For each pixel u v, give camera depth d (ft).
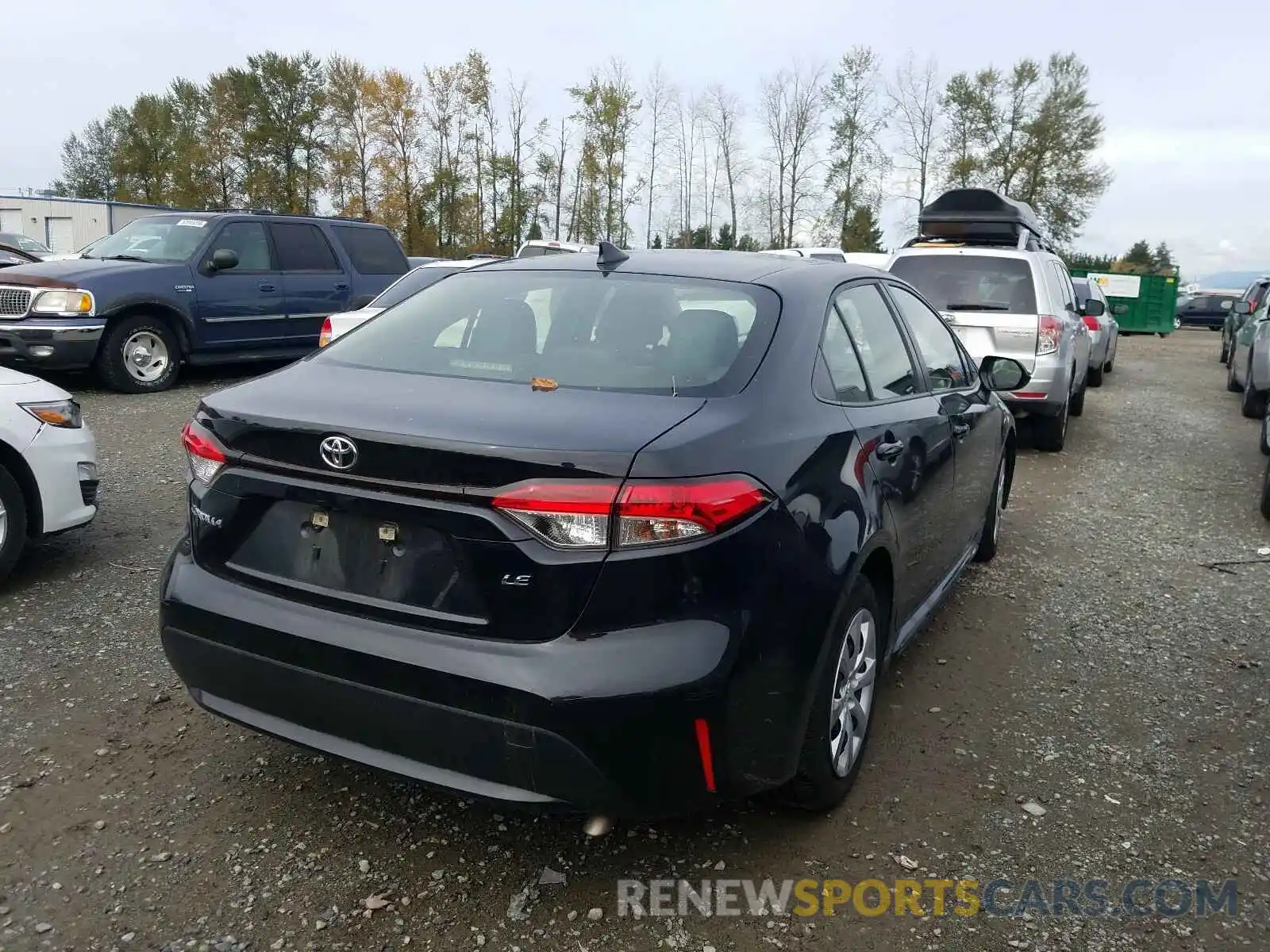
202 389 37.27
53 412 16.38
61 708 12.18
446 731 8.19
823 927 8.77
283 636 8.81
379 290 42.86
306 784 10.77
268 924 8.58
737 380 9.48
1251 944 8.63
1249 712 13.08
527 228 179.22
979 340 29.19
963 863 9.71
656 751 8.02
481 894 9.06
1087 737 12.31
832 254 52.95
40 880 9.04
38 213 131.64
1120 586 18.13
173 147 217.56
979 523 16.76
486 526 8.00
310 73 200.23
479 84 177.68
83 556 17.81
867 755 11.75
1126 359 75.31
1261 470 29.60
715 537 8.12
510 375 9.87
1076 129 188.44
